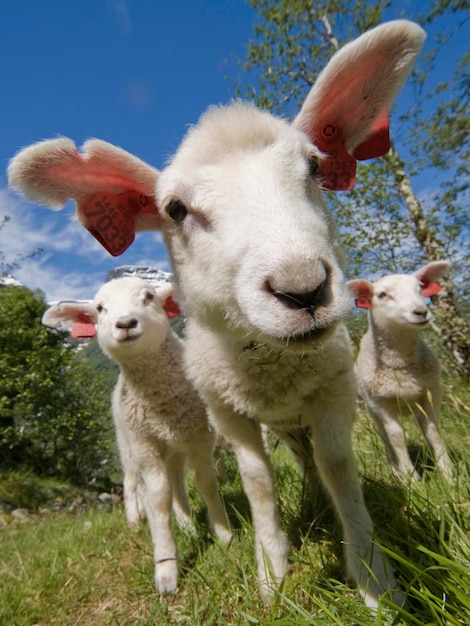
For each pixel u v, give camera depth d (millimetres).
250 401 253
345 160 271
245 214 190
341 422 234
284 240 172
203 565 294
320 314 164
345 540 216
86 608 300
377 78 246
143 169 267
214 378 260
